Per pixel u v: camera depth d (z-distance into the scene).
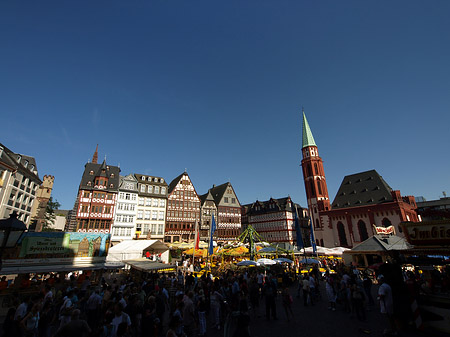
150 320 7.61
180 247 37.88
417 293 9.22
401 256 12.45
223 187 69.75
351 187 62.47
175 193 56.44
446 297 8.58
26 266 14.84
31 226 51.53
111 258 22.83
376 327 10.15
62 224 74.88
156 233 51.09
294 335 9.61
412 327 8.78
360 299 11.32
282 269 24.89
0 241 14.14
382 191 55.53
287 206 72.62
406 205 50.78
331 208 62.19
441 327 8.34
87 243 17.34
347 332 9.73
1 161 34.66
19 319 7.95
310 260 23.17
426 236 11.28
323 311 13.16
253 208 81.44
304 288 14.79
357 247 28.48
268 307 11.80
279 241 70.38
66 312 8.03
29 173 43.94
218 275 22.92
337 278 15.77
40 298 8.66
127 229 47.72
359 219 54.66
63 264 16.14
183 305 9.28
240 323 6.26
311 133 77.25
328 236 59.84
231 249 26.22
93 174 47.72
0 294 13.36
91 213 44.41
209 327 11.12
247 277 18.62
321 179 69.94
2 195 35.53
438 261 12.80
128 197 49.38
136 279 20.19
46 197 55.84
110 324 6.88
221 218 62.75
